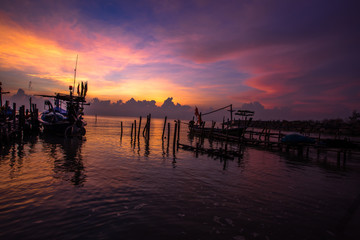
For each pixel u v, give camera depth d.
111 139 26.45
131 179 10.09
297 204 8.02
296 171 13.34
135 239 5.32
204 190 9.05
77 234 5.42
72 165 12.27
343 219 6.90
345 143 23.44
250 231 5.98
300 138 21.31
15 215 6.22
